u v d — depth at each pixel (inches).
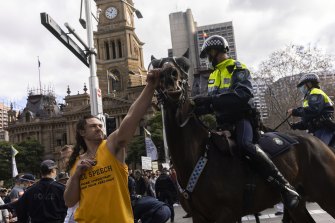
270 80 1492.4
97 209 129.9
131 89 3398.1
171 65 160.6
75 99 3469.5
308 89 271.3
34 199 255.3
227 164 178.7
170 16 3774.6
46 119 3779.5
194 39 3695.9
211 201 175.0
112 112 3297.2
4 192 581.3
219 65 197.5
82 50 587.2
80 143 151.6
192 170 178.9
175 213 769.6
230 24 3720.5
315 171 206.5
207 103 186.7
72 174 139.2
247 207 180.5
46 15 441.4
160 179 632.4
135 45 3880.4
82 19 693.3
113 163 133.0
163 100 163.8
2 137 5851.4
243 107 184.9
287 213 237.9
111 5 3740.2
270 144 197.8
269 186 185.9
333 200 206.5
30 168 3193.9
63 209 258.2
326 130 253.3
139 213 228.1
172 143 176.2
